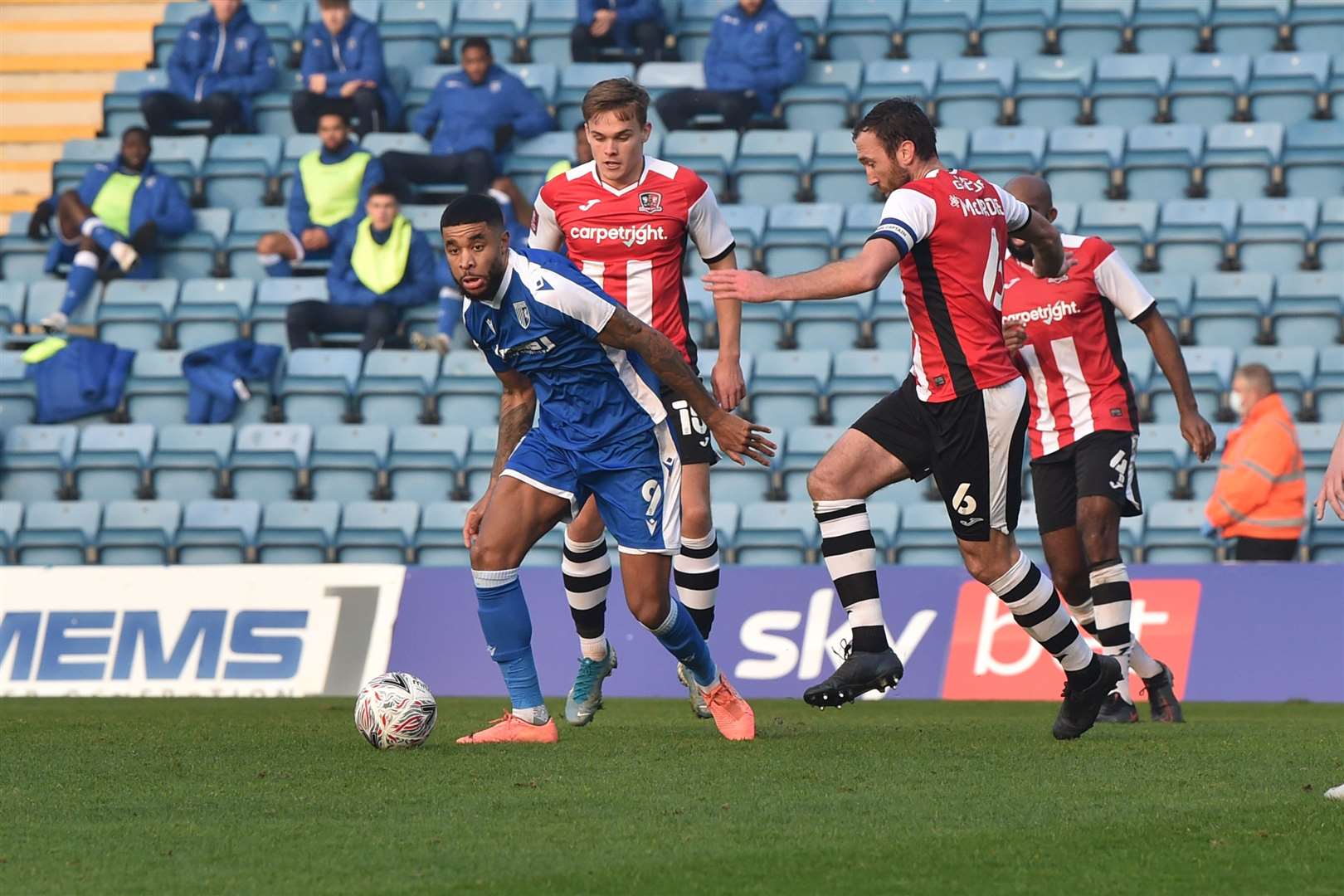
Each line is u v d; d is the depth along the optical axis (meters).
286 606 35.00
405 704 18.98
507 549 19.34
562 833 12.73
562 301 18.05
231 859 11.70
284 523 44.03
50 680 35.19
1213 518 36.00
